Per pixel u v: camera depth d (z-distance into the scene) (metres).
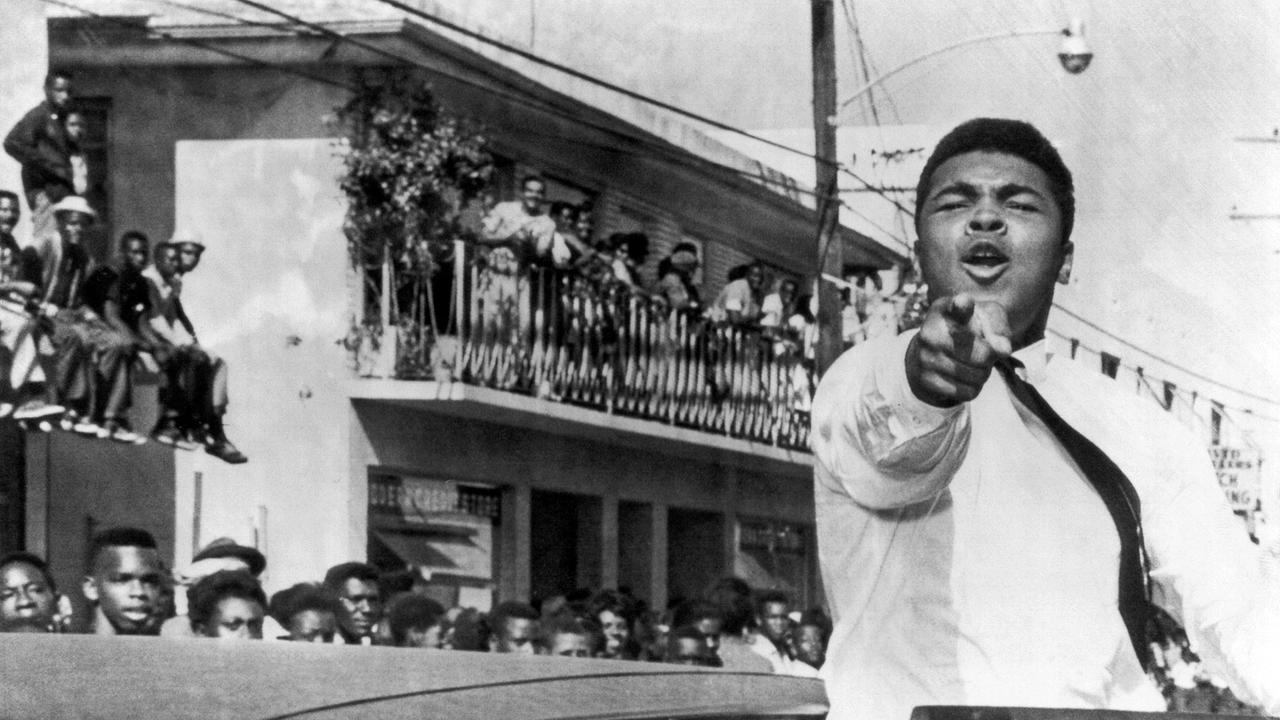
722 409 21.17
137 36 16.31
